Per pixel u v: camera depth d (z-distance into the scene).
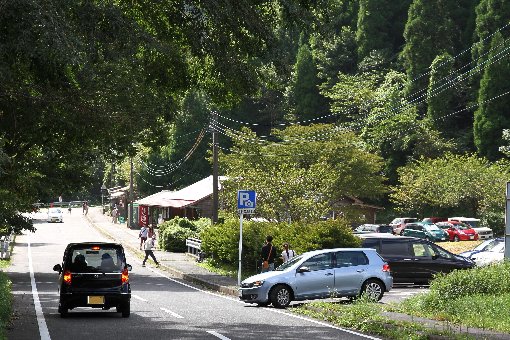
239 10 22.86
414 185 104.12
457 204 102.44
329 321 27.44
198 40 24.08
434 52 120.75
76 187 50.84
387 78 122.88
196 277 49.72
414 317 26.44
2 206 42.38
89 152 48.38
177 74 27.69
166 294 40.16
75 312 30.70
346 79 125.31
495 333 22.14
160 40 26.14
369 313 26.30
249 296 33.66
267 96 139.38
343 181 87.00
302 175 74.50
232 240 53.81
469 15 129.38
